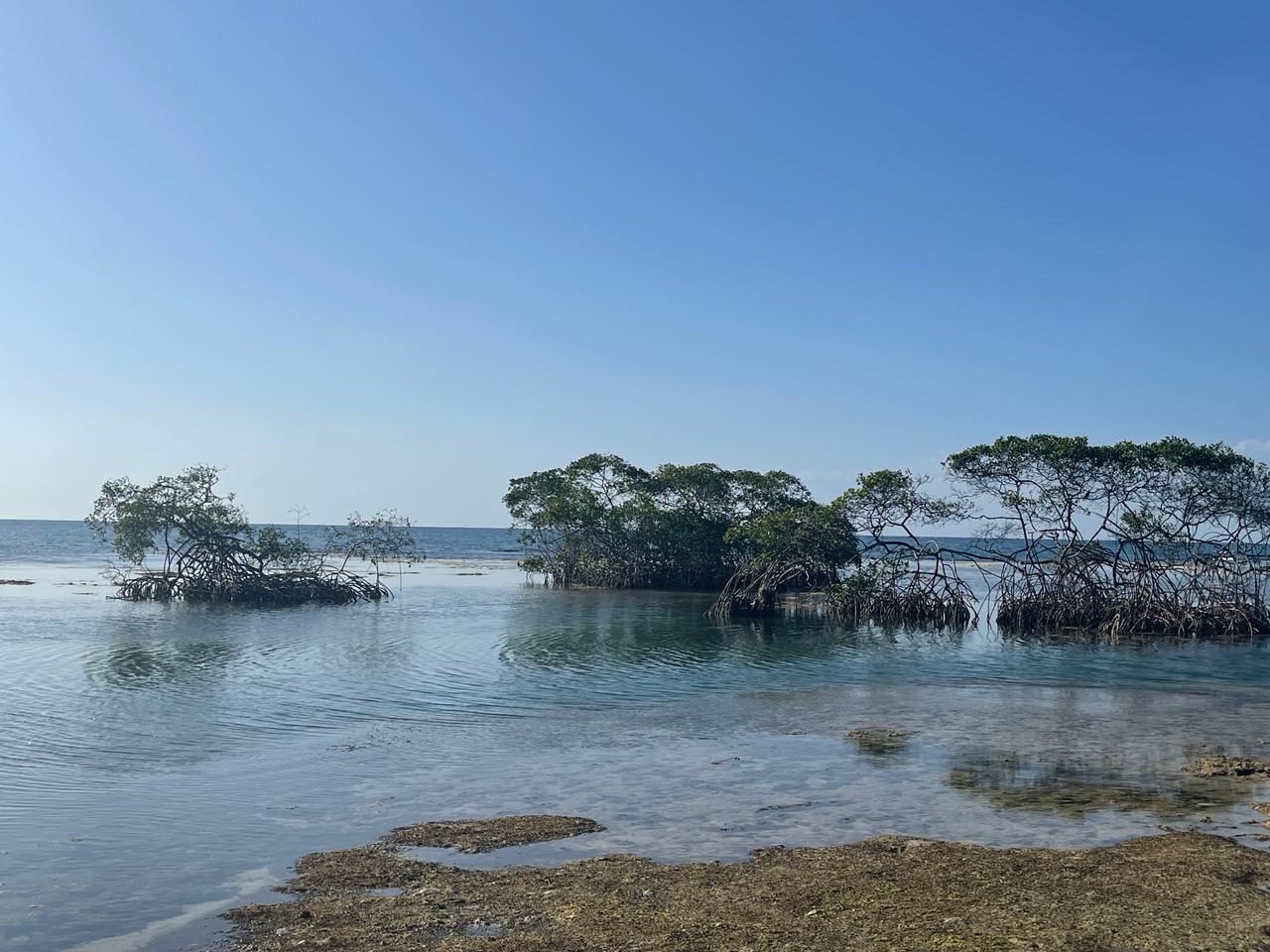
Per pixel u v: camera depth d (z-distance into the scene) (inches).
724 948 383.6
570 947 387.2
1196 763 730.8
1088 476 1806.1
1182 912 414.9
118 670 1196.5
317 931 410.6
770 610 2052.2
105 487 2331.4
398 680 1143.6
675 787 664.4
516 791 653.9
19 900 454.0
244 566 2353.6
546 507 2938.0
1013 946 380.2
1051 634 1729.8
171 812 603.5
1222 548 1772.9
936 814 595.2
